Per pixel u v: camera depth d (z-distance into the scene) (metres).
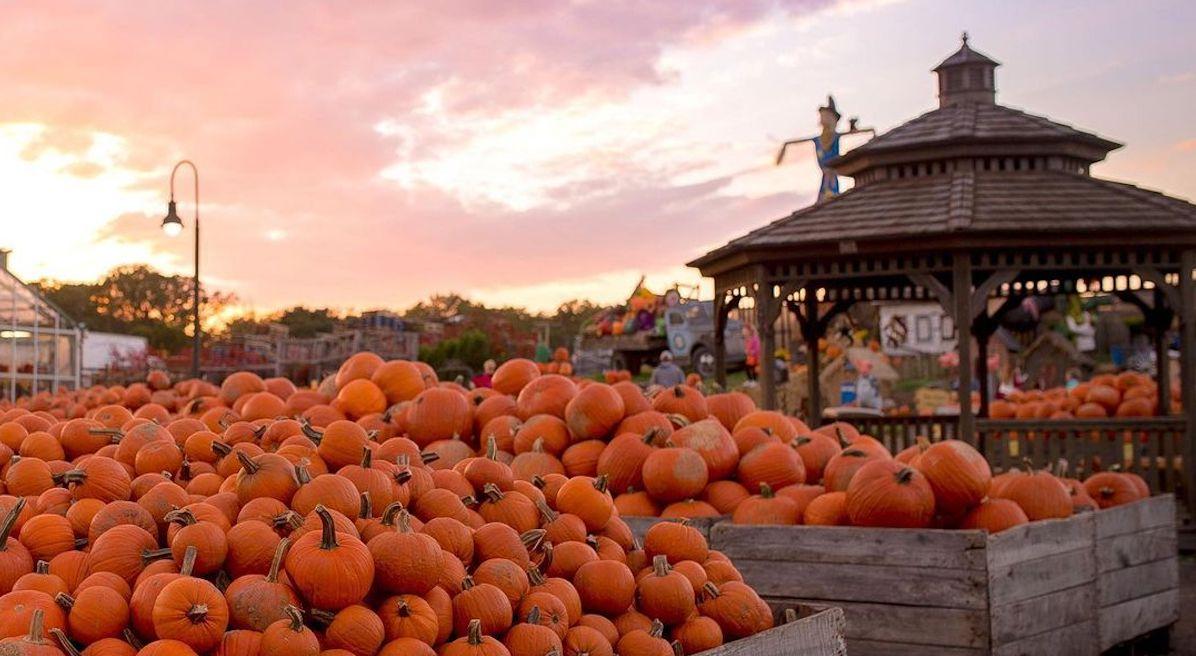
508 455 7.01
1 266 31.78
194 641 3.07
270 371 38.22
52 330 32.28
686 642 4.14
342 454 4.41
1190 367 11.35
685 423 7.19
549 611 3.74
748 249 12.22
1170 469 11.45
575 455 6.84
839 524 6.32
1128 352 31.14
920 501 6.09
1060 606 6.35
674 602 4.15
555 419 7.08
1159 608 7.22
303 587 3.24
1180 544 11.22
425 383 7.73
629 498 6.66
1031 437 11.99
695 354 30.89
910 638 5.92
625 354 31.72
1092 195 11.91
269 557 3.44
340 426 4.46
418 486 4.12
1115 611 6.82
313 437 4.63
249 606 3.18
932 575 5.90
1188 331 11.35
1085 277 14.03
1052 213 11.46
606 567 4.11
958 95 14.18
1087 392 13.49
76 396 11.47
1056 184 12.21
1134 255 11.38
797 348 25.97
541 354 31.61
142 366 34.06
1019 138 12.63
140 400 10.05
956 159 12.76
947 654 5.85
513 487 4.50
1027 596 6.11
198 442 4.70
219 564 3.41
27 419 5.86
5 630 3.04
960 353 11.55
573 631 3.78
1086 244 11.23
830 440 7.41
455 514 4.03
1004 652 5.89
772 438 7.17
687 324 30.77
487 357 34.78
